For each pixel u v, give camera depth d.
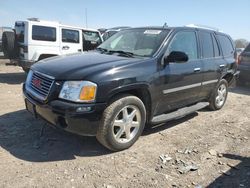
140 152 4.50
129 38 5.54
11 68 13.85
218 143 5.04
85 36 11.83
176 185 3.66
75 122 3.97
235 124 6.15
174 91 5.22
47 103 4.11
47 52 10.53
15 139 4.69
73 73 4.09
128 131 4.52
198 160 4.36
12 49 10.48
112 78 4.14
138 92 4.68
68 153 4.33
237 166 4.22
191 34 5.86
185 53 5.38
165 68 4.94
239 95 9.38
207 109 7.14
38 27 10.24
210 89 6.55
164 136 5.20
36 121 5.50
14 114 5.92
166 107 5.23
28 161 4.04
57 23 10.78
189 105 6.13
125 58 4.75
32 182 3.56
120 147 4.44
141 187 3.59
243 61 10.35
